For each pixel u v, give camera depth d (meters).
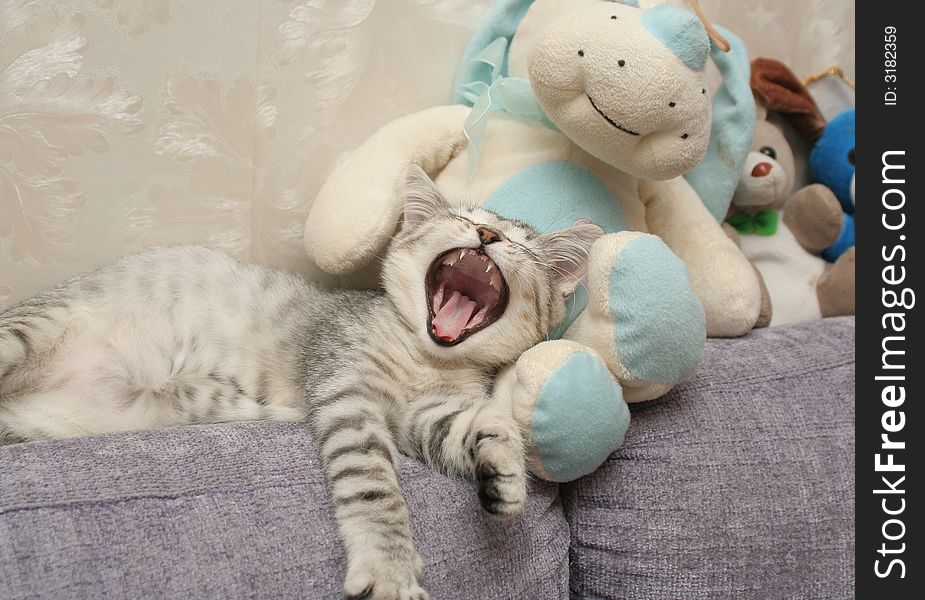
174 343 1.40
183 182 1.48
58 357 1.36
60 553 0.92
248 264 1.52
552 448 1.18
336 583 1.04
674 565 1.29
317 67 1.52
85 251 1.44
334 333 1.40
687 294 1.22
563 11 1.48
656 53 1.21
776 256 1.93
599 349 1.26
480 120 1.45
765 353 1.56
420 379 1.38
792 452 1.40
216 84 1.46
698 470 1.34
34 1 1.31
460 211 1.39
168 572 0.95
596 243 1.25
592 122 1.29
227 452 1.14
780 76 1.95
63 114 1.36
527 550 1.21
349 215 1.41
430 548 1.12
